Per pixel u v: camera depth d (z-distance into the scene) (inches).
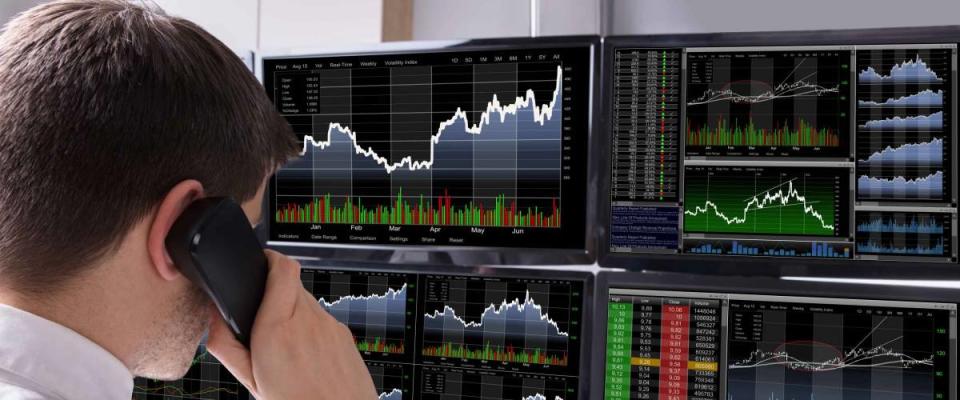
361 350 49.0
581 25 65.9
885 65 42.3
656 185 44.8
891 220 42.4
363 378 25.5
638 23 68.4
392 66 47.7
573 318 46.0
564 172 45.8
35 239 17.7
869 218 42.6
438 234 47.8
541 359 46.4
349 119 48.6
